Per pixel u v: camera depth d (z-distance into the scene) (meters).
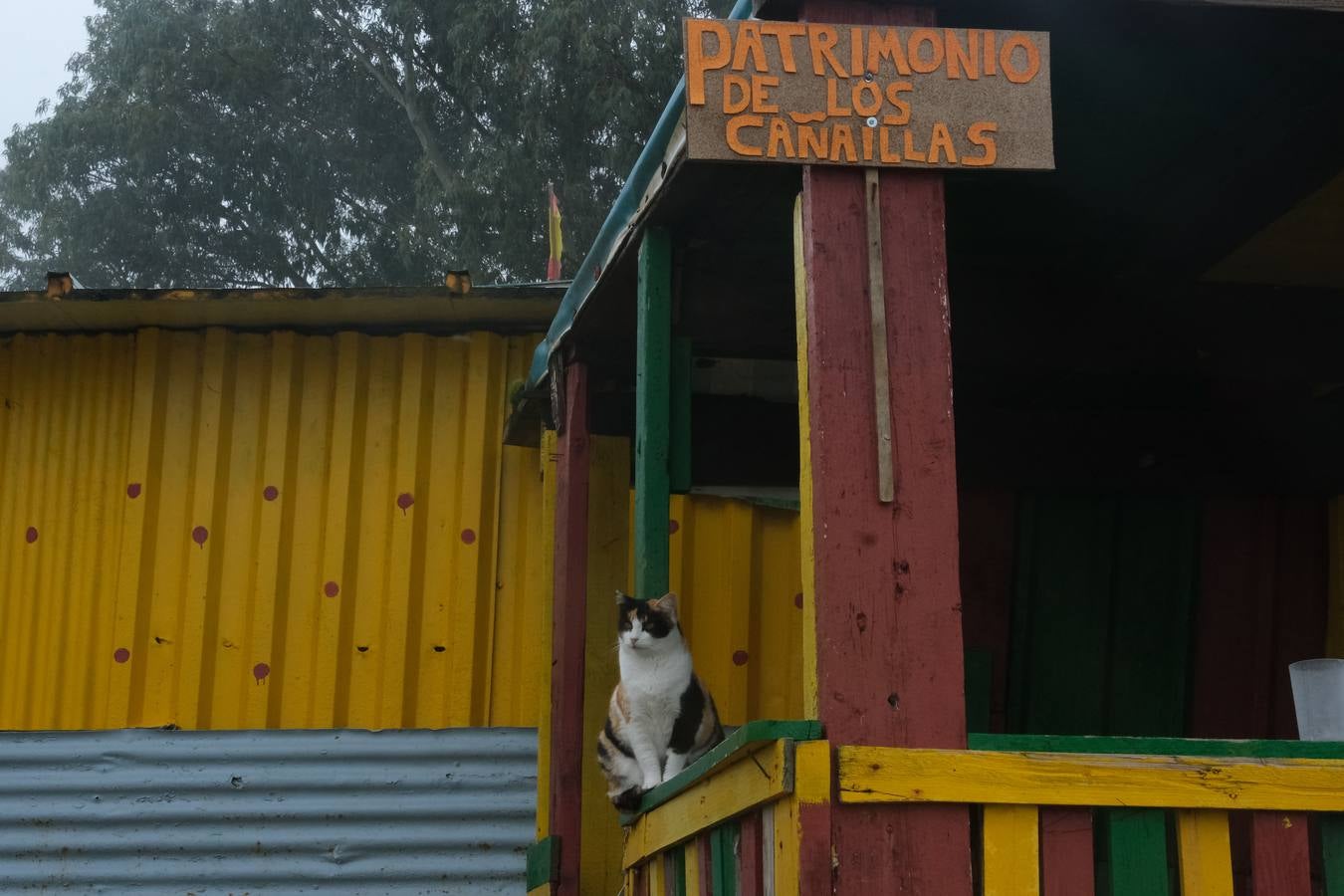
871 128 3.18
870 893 2.82
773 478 5.81
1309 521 6.00
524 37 14.99
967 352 4.98
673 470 4.34
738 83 3.17
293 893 6.23
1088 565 6.04
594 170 15.39
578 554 5.14
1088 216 4.62
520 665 6.54
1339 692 3.94
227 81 16.92
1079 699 5.94
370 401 6.78
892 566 3.02
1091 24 3.50
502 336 6.88
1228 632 5.95
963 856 2.88
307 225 17.52
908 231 3.18
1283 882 3.02
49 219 17.09
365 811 6.32
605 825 5.08
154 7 17.12
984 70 3.24
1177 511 6.05
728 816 3.23
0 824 6.27
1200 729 5.89
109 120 16.58
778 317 4.66
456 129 17.33
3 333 6.91
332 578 6.57
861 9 3.26
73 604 6.57
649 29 15.19
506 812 6.34
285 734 6.37
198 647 6.47
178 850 6.26
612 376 5.31
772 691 6.48
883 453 3.06
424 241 16.14
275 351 6.81
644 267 4.18
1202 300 5.09
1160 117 4.05
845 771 2.86
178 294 6.46
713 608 6.54
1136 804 2.96
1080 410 5.97
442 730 6.41
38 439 6.79
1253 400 5.86
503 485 6.72
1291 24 3.50
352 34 17.38
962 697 2.97
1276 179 4.33
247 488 6.66
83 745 6.35
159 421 6.74
